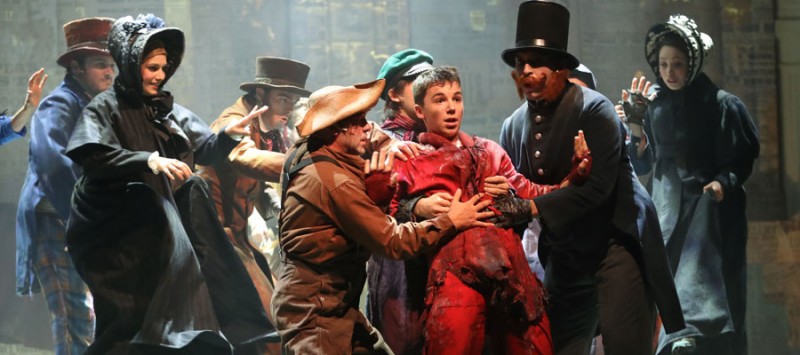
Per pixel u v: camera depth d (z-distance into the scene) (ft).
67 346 25.85
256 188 25.40
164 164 19.04
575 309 18.54
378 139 17.80
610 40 37.81
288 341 15.07
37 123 25.62
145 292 20.22
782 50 37.58
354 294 15.44
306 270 15.19
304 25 36.52
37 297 32.99
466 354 15.35
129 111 20.21
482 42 37.70
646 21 37.81
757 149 28.40
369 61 36.68
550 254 18.37
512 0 37.86
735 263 28.12
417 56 19.25
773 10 37.60
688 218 27.99
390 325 17.34
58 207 25.49
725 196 27.96
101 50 26.32
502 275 15.26
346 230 15.03
